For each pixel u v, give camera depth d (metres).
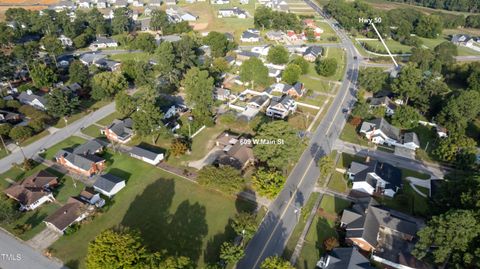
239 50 165.00
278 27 196.38
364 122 100.88
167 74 124.12
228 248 58.66
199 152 91.06
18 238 65.12
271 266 54.31
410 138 94.00
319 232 67.25
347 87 131.50
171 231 66.81
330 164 80.25
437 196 66.31
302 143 85.81
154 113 92.19
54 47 140.75
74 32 173.25
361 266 56.31
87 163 81.62
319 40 188.25
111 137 96.12
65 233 65.88
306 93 124.81
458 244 53.91
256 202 74.69
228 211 71.94
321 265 60.09
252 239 65.69
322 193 77.56
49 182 77.19
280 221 69.94
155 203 73.69
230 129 101.69
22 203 71.06
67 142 94.56
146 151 87.62
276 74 137.12
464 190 61.41
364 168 80.75
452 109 97.06
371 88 124.50
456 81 141.75
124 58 155.62
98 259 51.97
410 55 162.75
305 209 69.94
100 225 68.00
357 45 182.38
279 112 106.94
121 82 119.19
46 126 102.25
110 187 74.81
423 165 87.12
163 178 81.31
